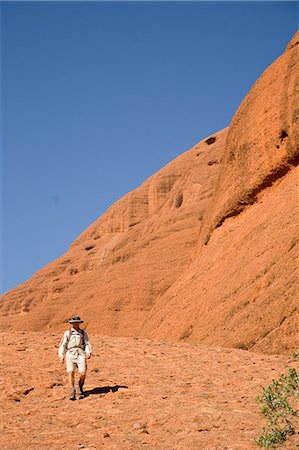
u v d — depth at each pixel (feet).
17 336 54.90
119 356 45.09
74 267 278.05
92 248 291.79
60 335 56.80
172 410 26.84
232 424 24.18
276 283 61.52
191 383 33.30
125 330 161.17
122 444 22.26
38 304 277.64
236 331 60.49
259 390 30.35
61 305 239.09
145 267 176.24
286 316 54.70
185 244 174.09
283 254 65.72
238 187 95.86
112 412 27.50
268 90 91.76
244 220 92.53
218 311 70.74
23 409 28.99
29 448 22.21
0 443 22.97
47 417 27.22
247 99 100.12
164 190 280.51
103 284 189.16
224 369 38.17
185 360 42.68
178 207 223.10
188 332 77.61
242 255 78.02
